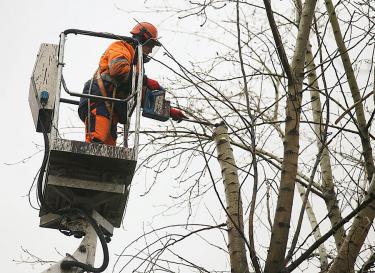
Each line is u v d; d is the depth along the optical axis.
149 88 9.75
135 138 8.53
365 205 6.92
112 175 8.66
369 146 7.90
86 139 9.27
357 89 8.51
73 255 8.59
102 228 8.97
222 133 9.06
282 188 7.23
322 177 9.38
